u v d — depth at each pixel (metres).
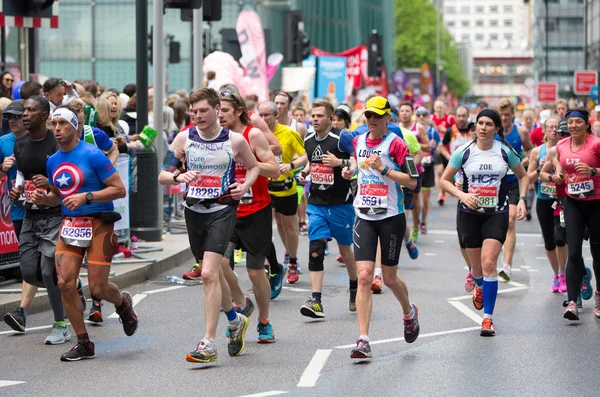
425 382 11.58
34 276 13.82
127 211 21.05
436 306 16.92
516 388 11.31
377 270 18.16
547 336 14.40
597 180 15.37
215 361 12.75
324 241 15.83
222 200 12.48
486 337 14.30
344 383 11.54
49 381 11.67
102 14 62.66
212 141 12.42
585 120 15.50
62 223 12.90
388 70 114.25
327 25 83.75
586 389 11.28
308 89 41.66
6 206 17.30
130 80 62.97
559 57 193.25
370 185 13.21
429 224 30.88
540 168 17.97
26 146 13.57
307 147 16.31
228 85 13.98
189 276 19.59
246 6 63.84
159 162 23.64
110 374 12.02
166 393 11.11
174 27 63.69
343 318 15.78
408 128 26.14
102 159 12.76
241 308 14.14
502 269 19.83
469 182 14.69
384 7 110.12
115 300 13.41
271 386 11.42
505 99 19.69
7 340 14.02
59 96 17.03
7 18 21.02
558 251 18.22
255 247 13.79
